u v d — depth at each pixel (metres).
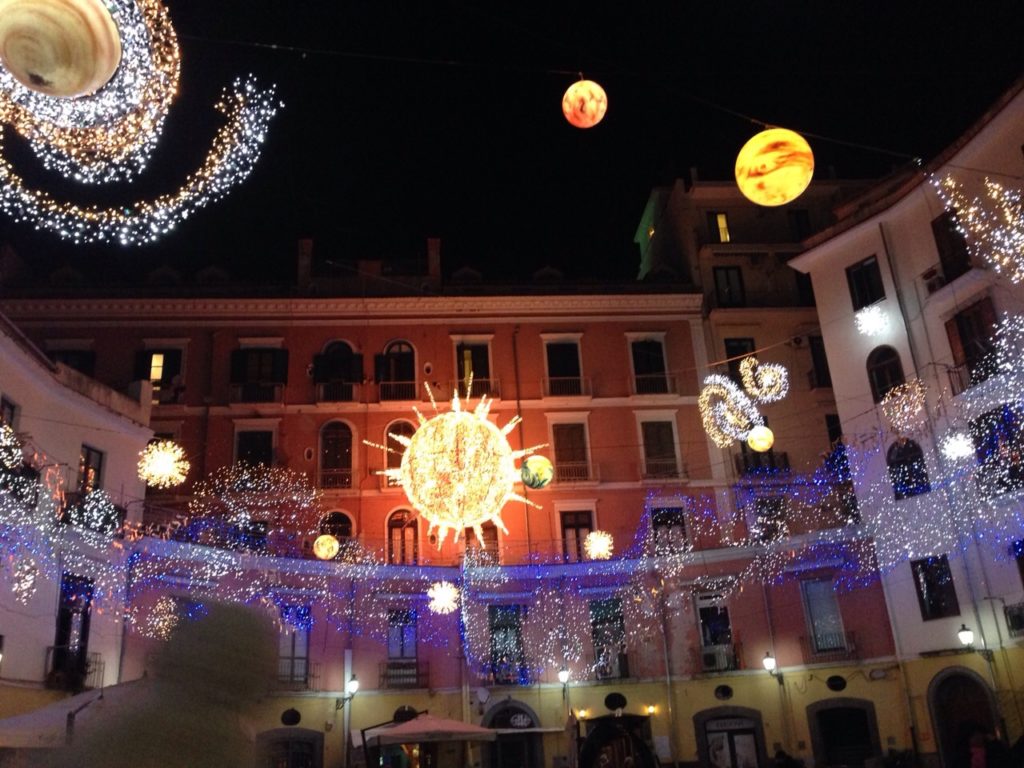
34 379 18.91
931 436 25.58
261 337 32.78
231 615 2.51
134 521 22.34
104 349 31.94
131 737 2.20
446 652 28.48
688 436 33.59
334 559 29.12
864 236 28.75
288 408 32.09
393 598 28.27
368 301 33.53
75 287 32.12
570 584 30.53
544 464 10.15
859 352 28.44
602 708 28.91
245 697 2.40
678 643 29.44
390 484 31.42
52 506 18.42
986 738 9.03
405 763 25.70
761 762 27.52
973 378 24.25
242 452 31.58
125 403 22.69
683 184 36.88
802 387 33.94
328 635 26.52
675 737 28.22
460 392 33.09
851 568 27.92
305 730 25.11
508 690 28.70
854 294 28.95
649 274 36.41
